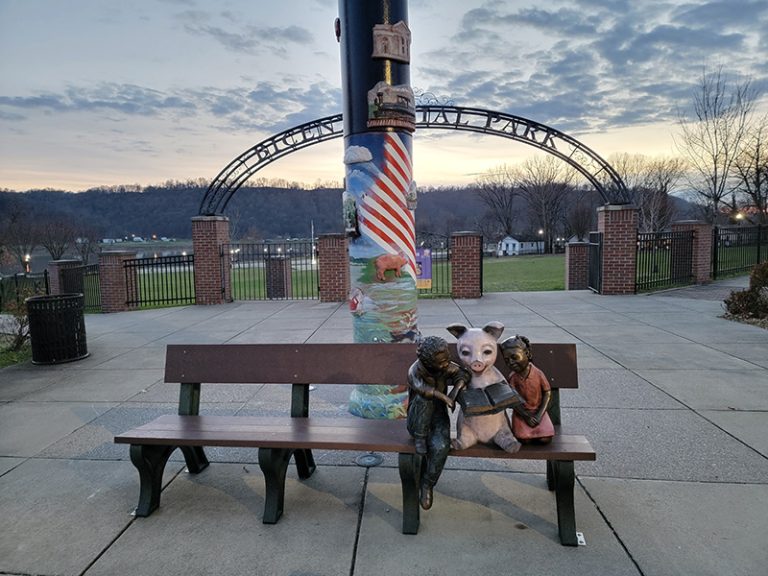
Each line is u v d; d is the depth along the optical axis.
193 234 13.38
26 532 2.93
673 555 2.55
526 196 67.69
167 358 3.63
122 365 6.89
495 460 3.67
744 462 3.54
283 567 2.55
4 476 3.64
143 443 2.99
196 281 13.46
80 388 5.81
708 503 3.03
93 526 2.98
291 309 11.92
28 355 7.67
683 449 3.77
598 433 4.10
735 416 4.40
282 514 3.04
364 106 4.30
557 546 2.65
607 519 2.88
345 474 3.54
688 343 7.13
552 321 9.17
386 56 4.24
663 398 4.89
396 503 3.13
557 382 3.15
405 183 4.40
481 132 13.10
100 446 4.15
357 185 4.38
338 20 4.56
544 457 2.62
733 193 26.28
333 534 2.82
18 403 5.32
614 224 12.57
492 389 2.71
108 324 10.58
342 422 3.23
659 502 3.05
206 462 3.73
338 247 12.80
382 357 3.40
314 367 3.46
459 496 3.18
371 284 4.39
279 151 13.30
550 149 13.07
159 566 2.59
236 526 2.94
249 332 9.12
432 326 9.06
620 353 6.65
